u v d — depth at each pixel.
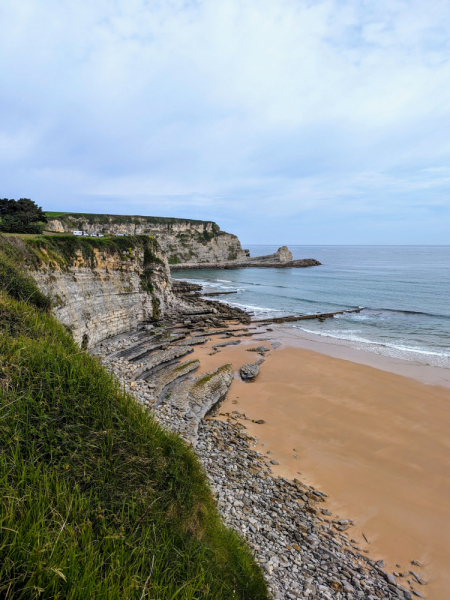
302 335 41.88
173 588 5.06
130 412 8.45
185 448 9.17
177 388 22.45
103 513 5.48
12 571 3.84
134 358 28.11
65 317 25.08
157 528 5.96
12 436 5.68
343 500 13.42
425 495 13.92
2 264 14.53
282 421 20.02
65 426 6.64
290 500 12.88
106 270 35.66
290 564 9.49
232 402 22.69
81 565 4.36
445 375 27.69
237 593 6.26
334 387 25.28
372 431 18.97
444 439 18.17
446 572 10.34
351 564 10.23
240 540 8.86
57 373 7.75
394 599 9.09
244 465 14.95
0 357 7.31
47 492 5.11
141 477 6.85
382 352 34.47
